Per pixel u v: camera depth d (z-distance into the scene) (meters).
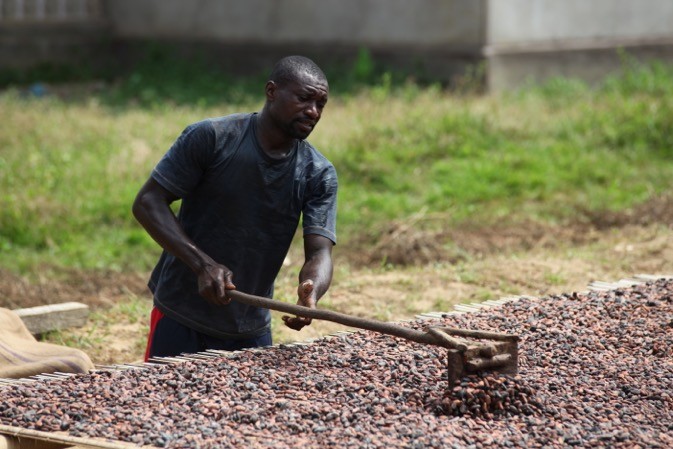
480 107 43.50
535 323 16.78
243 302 14.35
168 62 60.72
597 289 19.44
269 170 15.22
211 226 15.43
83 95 55.12
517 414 12.60
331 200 15.69
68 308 22.09
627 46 55.03
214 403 12.73
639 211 32.28
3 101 46.50
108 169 35.75
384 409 12.62
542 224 31.84
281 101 14.76
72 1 64.75
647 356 15.31
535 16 51.66
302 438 11.66
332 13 55.50
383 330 13.33
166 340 16.02
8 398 13.07
